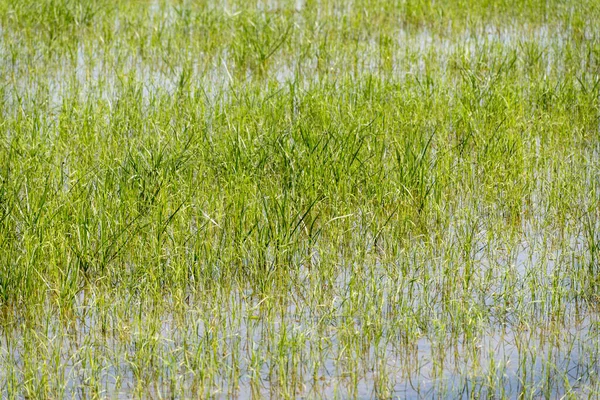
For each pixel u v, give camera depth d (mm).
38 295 13203
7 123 19109
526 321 12906
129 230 14656
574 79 22406
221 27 25969
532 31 26688
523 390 11195
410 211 15828
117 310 12867
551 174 17547
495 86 21000
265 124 18812
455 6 28562
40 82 22125
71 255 14047
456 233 15258
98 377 11492
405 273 14070
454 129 19375
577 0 28453
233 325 12734
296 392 11352
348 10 28703
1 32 25656
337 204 15859
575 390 11406
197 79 22625
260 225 15156
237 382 11414
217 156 17141
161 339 12312
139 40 24812
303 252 14680
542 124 19578
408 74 22094
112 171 16031
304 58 24094
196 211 15344
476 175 17328
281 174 16531
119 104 20250
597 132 19625
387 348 12281
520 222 15984
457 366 11867
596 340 12414
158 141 17609
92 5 27453
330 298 13469
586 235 15094
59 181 16125
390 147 18297
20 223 14836
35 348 11914
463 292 13414
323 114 18953
